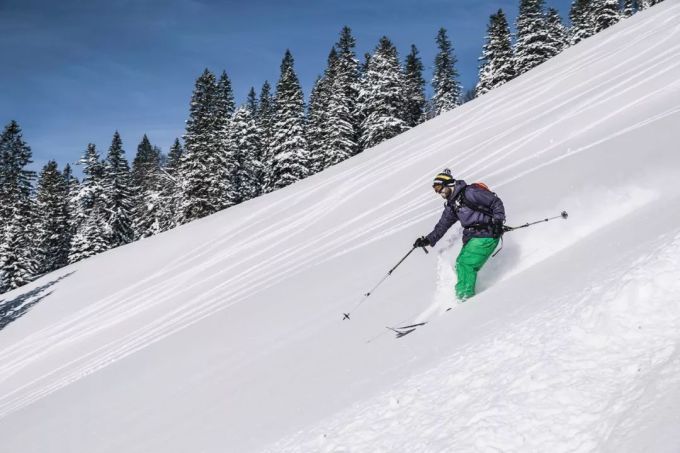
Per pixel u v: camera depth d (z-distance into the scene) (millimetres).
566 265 4230
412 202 18453
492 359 2908
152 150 82250
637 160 7945
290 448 3375
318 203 25297
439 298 6223
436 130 29859
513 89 30656
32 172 57500
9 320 26922
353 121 57969
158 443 5699
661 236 3389
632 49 25344
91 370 14023
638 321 2395
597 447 1788
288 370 6062
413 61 65500
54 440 8062
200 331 11531
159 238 32094
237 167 57000
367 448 2742
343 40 59750
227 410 5699
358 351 5414
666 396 1775
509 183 12531
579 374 2266
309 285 11477
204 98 47906
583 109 18297
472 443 2184
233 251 23672
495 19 58562
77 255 57688
